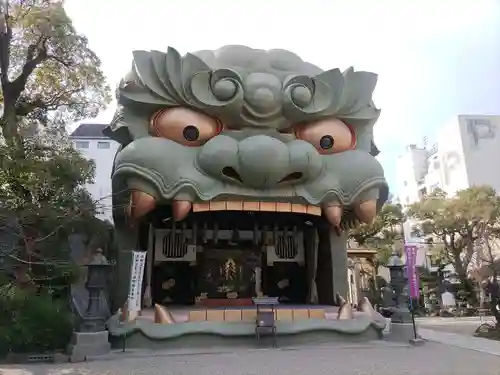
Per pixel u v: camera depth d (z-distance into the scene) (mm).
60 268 13250
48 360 10711
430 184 50312
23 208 12117
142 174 12844
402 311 13875
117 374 8867
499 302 18875
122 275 15102
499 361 10305
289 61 14938
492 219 30891
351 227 16797
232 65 14484
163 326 12484
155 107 13797
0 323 11477
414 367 9461
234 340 12734
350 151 14602
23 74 15180
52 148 14391
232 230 17906
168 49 13602
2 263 13188
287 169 13406
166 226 17266
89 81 16547
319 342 13133
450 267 43656
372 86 15109
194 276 17719
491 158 43562
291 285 18875
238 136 13984
